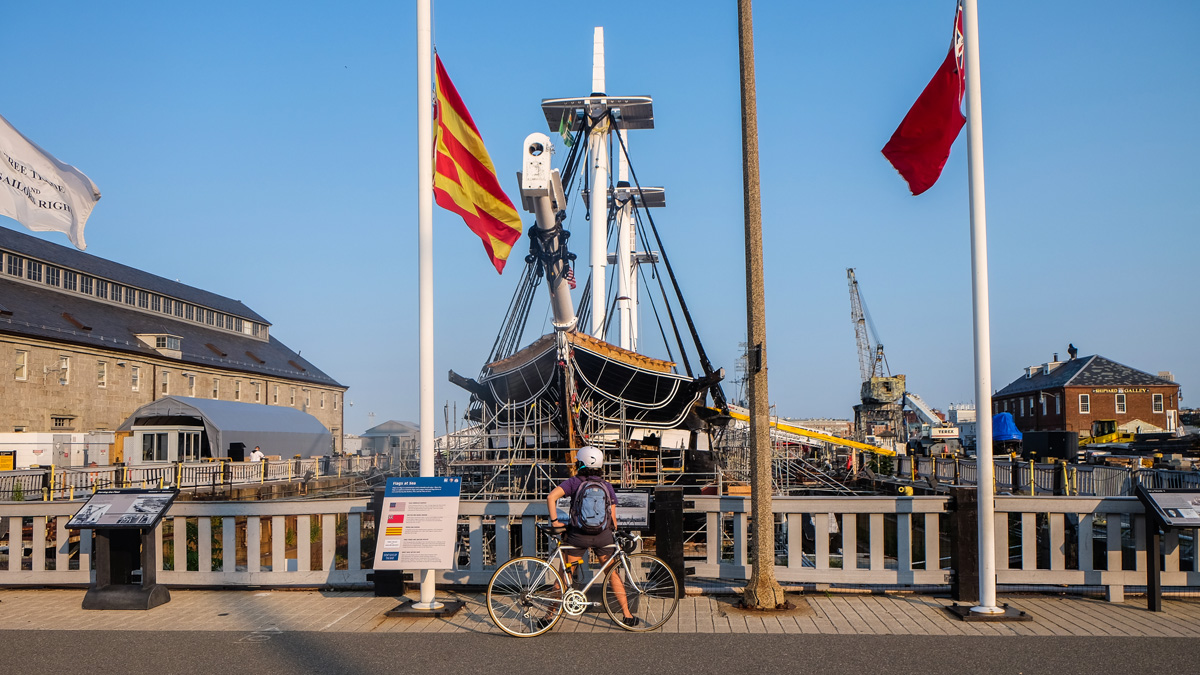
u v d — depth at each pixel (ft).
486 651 23.06
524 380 74.95
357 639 24.49
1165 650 22.43
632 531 29.63
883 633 24.45
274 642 24.20
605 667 21.39
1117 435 191.72
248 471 115.03
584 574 25.99
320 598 30.27
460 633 25.13
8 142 32.53
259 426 146.41
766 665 21.36
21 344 147.33
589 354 69.10
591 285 95.76
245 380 221.87
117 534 29.50
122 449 137.49
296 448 159.94
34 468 109.29
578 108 94.94
